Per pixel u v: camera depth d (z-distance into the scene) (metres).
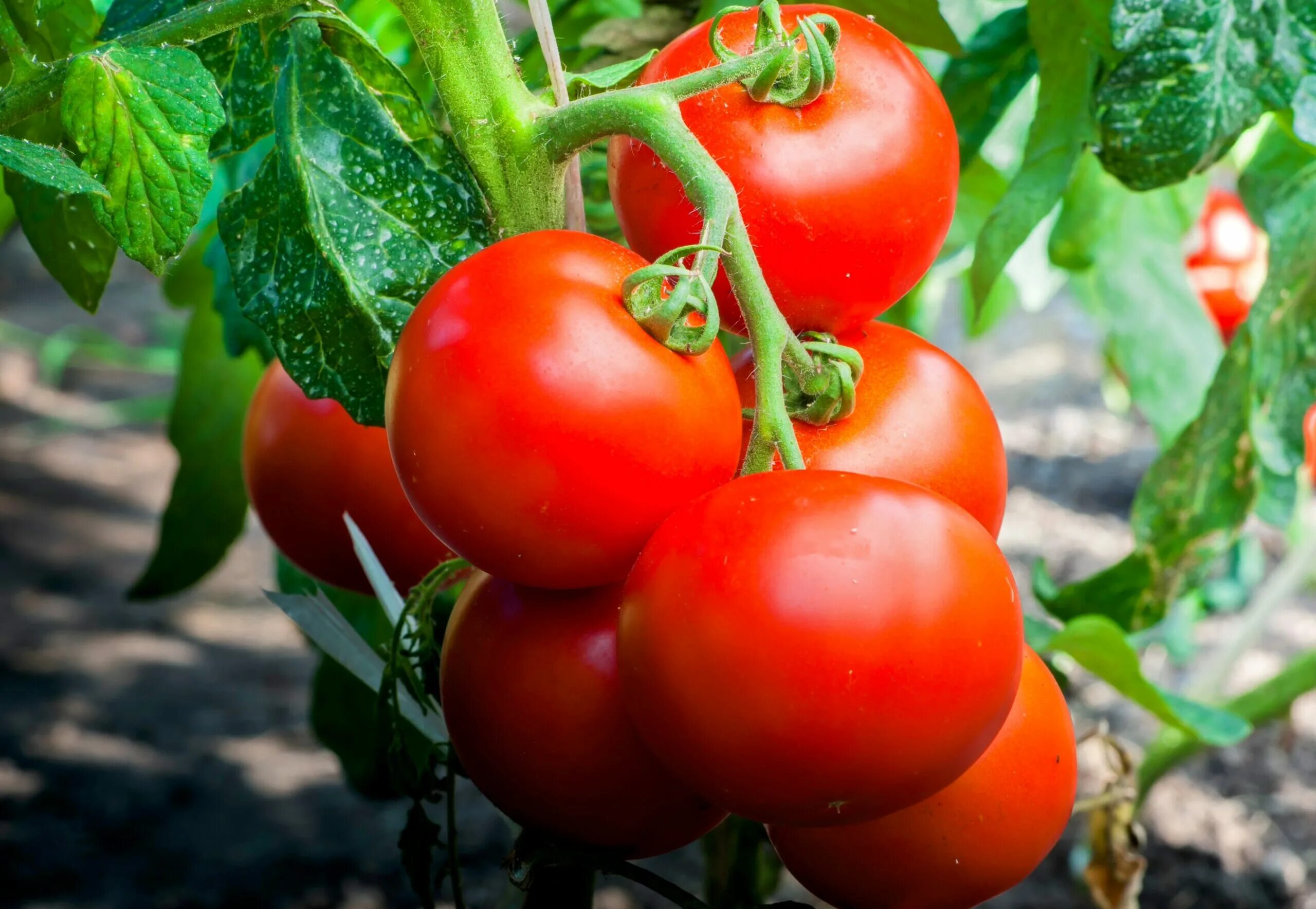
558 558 0.49
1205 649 2.10
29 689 2.05
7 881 1.54
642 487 0.48
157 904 1.53
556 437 0.47
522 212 0.54
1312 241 0.68
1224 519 0.72
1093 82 0.63
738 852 0.71
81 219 0.60
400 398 0.48
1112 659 0.70
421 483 0.48
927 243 0.52
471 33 0.53
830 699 0.46
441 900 1.48
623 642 0.48
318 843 1.68
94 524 2.70
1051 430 2.89
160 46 0.52
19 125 0.57
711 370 0.48
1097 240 1.01
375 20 0.81
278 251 0.55
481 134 0.53
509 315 0.47
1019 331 3.40
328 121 0.54
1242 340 0.69
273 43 0.55
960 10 0.78
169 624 2.33
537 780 0.52
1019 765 0.52
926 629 0.46
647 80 0.53
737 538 0.46
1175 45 0.59
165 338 3.44
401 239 0.54
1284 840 1.65
